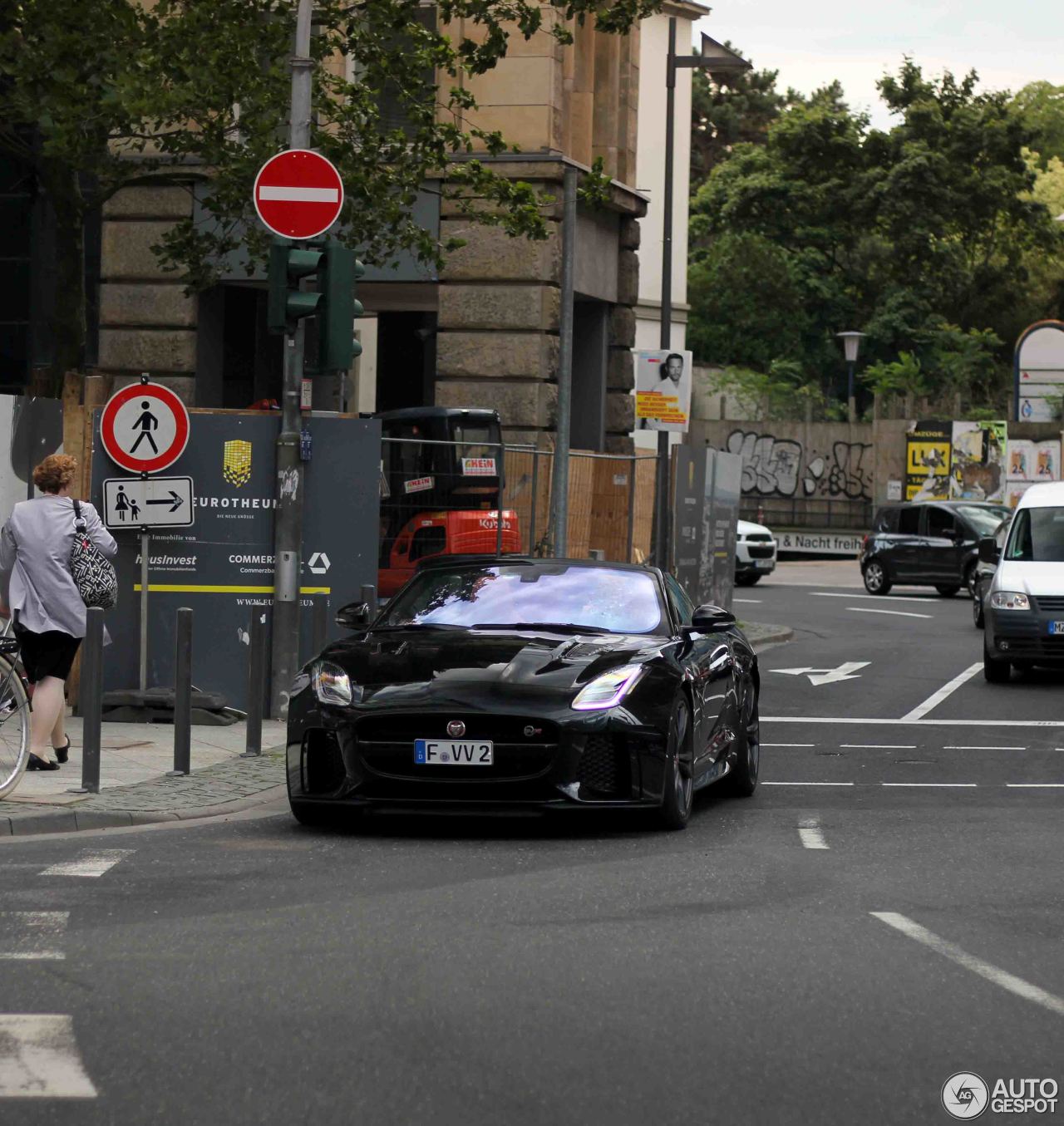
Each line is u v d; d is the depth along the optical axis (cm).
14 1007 843
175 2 2720
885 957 970
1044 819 1555
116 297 3819
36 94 2548
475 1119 674
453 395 3766
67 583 1700
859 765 1969
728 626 1600
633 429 4338
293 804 1451
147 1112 682
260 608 2239
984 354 9900
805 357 10138
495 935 1017
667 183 3691
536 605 1591
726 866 1277
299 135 2188
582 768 1387
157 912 1081
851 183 10288
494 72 3756
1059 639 2869
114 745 1928
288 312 2055
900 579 5694
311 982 896
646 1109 690
